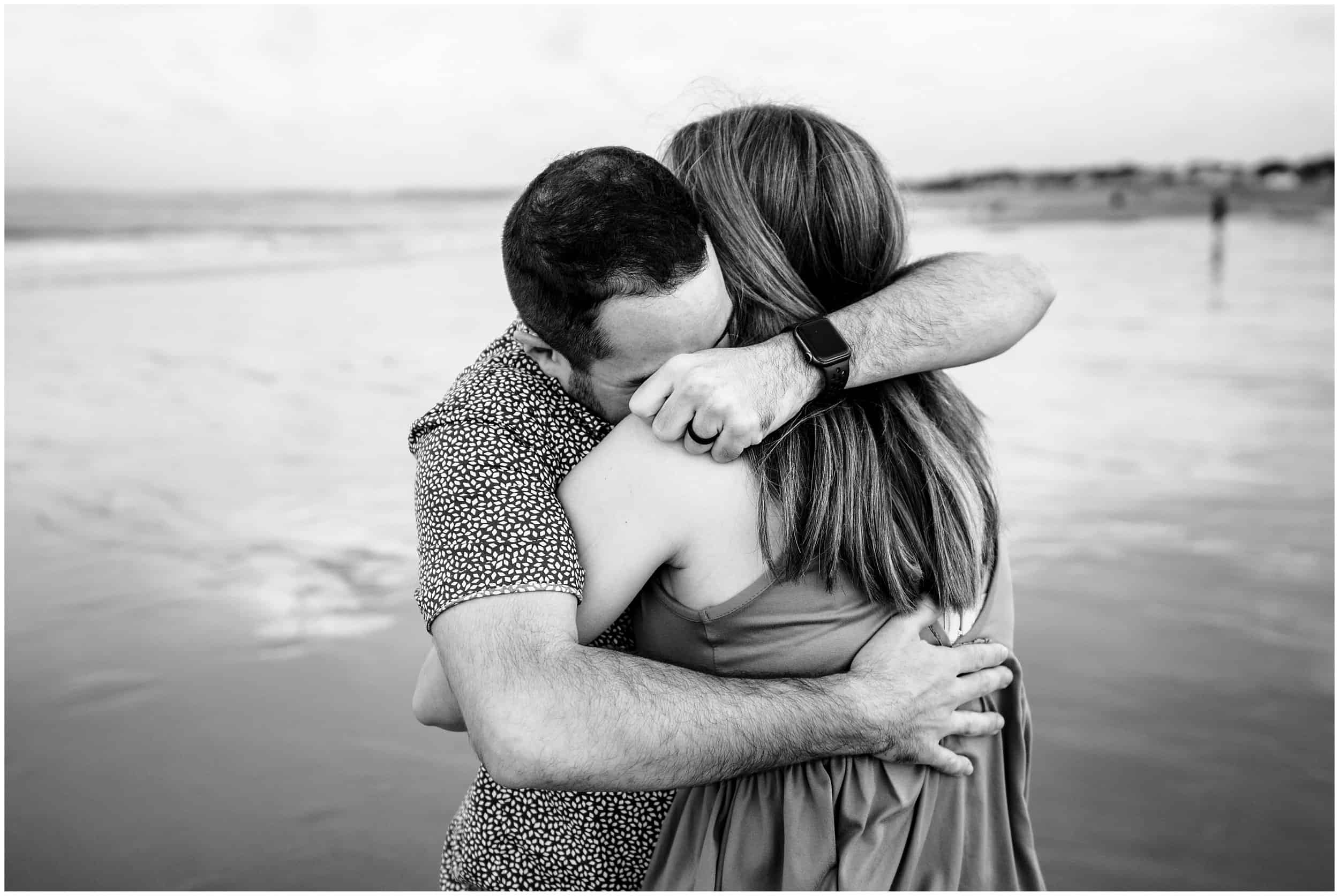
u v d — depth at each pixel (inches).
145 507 206.7
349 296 466.9
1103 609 159.6
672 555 48.2
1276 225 951.0
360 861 111.5
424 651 156.6
